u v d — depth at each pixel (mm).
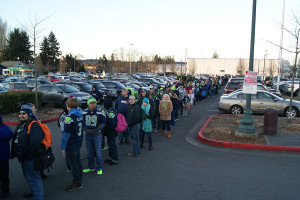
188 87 16641
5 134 4188
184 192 4641
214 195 4523
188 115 14031
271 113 8445
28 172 4004
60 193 4602
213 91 26688
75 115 4629
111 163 6105
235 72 86688
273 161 6375
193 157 6711
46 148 4152
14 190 4730
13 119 11141
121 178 5289
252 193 4605
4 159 4305
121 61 69625
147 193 4598
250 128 8250
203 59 89625
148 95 7602
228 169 5832
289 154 6934
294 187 4867
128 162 6293
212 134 8703
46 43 81125
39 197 4078
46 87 15867
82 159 6512
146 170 5754
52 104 15406
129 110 6594
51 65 77375
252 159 6539
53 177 5348
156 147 7668
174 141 8375
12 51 69125
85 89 18484
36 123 4016
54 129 9867
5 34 71250
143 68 74938
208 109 16594
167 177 5348
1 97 11938
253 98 13234
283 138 8133
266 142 7684
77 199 4371
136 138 6734
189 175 5461
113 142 6035
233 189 4773
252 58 8125
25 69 61156
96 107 5445
